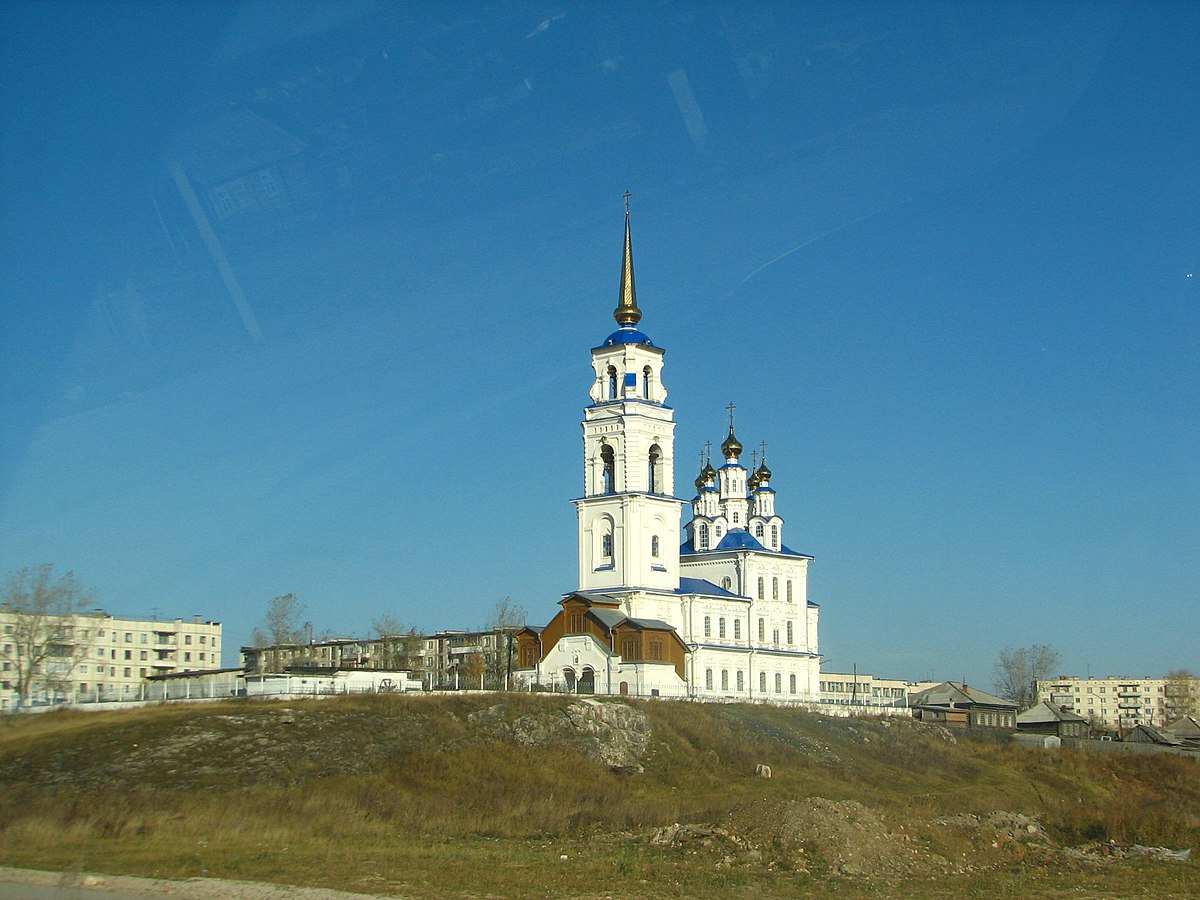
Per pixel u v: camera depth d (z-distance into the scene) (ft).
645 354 561.02
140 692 460.55
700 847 257.14
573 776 371.76
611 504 547.08
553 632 534.37
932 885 230.27
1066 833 312.29
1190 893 227.81
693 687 551.18
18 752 330.34
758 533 619.26
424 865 231.71
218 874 218.59
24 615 487.61
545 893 207.51
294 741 351.05
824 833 254.06
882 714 545.85
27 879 212.64
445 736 374.63
